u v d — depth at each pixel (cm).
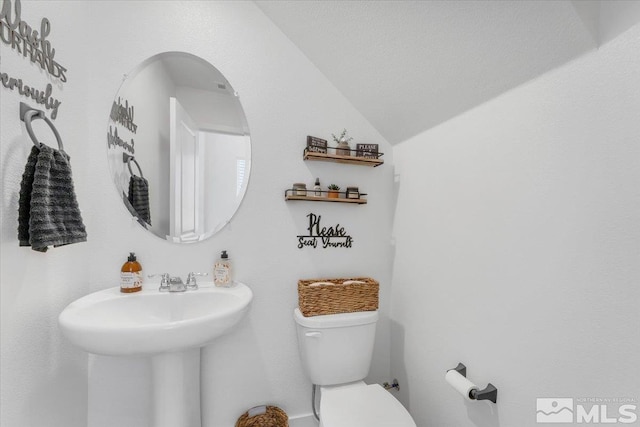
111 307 116
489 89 106
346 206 164
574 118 79
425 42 108
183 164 140
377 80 140
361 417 108
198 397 133
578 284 78
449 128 129
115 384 130
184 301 126
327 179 160
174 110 139
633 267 67
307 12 131
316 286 139
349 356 136
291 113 154
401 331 161
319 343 133
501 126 102
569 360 80
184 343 95
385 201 172
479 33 93
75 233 97
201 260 141
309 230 157
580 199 78
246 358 146
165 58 137
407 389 155
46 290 100
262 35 149
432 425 135
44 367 99
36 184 83
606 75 72
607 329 72
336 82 158
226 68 144
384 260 172
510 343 98
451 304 125
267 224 150
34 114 89
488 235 107
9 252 84
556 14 75
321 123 159
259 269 149
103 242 129
